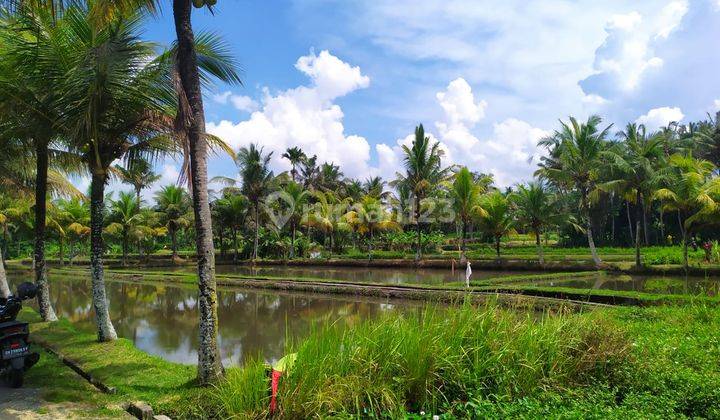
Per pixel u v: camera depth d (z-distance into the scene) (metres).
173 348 11.09
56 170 13.66
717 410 4.42
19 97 8.73
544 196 29.42
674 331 7.82
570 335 5.66
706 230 34.94
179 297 20.77
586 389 4.99
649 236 44.66
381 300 18.11
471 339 5.35
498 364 5.06
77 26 8.36
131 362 7.62
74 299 20.42
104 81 7.89
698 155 41.84
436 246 44.88
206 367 6.32
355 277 27.70
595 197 28.00
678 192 22.31
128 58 7.78
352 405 4.53
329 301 18.19
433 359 4.91
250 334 12.37
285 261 40.72
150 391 6.22
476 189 31.30
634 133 31.36
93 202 9.37
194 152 6.48
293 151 55.19
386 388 4.63
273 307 16.94
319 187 54.38
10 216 33.97
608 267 25.91
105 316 9.30
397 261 35.47
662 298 12.90
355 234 51.88
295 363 4.81
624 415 4.16
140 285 26.23
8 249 53.06
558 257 36.62
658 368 5.43
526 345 5.36
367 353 5.04
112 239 46.81
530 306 7.15
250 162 40.78
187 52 6.54
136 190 43.72
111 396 6.01
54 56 8.49
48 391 6.15
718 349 6.33
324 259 40.09
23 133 9.71
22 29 8.56
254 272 32.72
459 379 4.87
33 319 11.72
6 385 6.43
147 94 8.55
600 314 6.63
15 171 13.29
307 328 12.92
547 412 4.27
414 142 34.69
